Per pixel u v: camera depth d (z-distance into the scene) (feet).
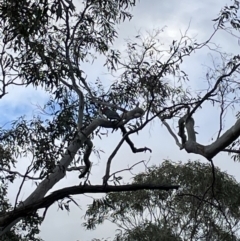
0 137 32.07
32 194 25.53
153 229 52.19
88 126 27.27
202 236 49.73
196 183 50.75
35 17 23.63
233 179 51.57
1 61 24.97
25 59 25.66
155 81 28.37
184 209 51.57
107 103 28.63
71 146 26.73
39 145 26.43
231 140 24.38
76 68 28.04
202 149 25.71
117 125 27.50
